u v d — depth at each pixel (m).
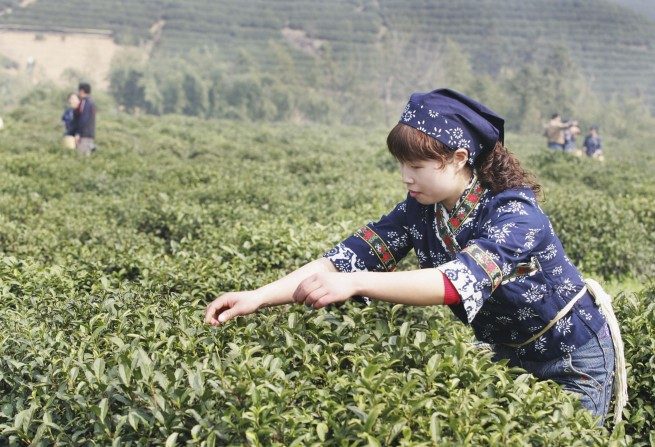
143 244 7.77
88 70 87.12
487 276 3.05
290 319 3.71
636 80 112.62
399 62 76.94
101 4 110.69
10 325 4.23
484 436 2.88
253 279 5.33
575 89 74.69
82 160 16.56
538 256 3.25
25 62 93.56
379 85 76.94
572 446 2.96
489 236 3.14
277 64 90.94
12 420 3.39
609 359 3.49
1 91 70.69
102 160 16.64
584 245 10.25
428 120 3.07
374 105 70.88
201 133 31.06
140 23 108.12
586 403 3.49
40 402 3.42
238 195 11.69
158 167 15.87
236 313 3.36
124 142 22.58
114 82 61.12
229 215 9.51
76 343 3.93
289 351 3.54
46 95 49.81
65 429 3.23
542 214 3.25
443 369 3.26
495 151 3.23
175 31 107.19
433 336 3.54
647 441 4.01
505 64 102.44
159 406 3.06
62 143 19.72
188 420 3.06
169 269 5.34
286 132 37.56
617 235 10.27
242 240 6.52
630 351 4.16
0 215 8.73
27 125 28.38
